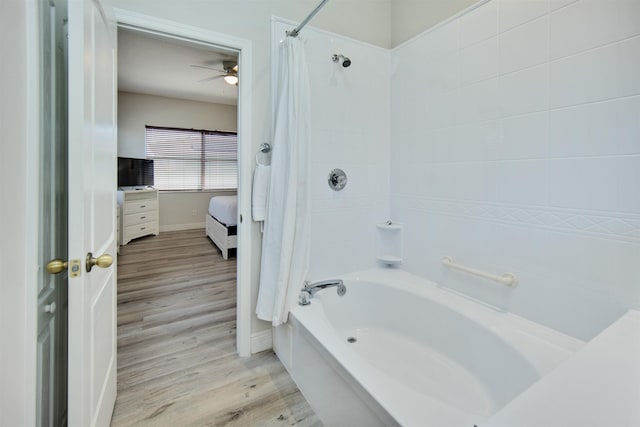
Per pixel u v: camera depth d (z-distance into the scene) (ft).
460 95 5.90
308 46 6.48
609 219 4.00
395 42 7.67
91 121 3.28
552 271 4.61
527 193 4.88
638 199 3.76
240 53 6.02
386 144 7.70
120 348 6.71
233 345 6.88
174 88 17.19
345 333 6.71
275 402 5.13
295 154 5.76
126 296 9.55
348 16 7.16
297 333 5.42
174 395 5.26
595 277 4.16
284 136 5.88
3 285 2.31
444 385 5.06
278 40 6.23
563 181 4.43
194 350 6.66
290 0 6.42
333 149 6.94
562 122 4.41
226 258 13.66
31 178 2.56
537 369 3.92
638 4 3.69
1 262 2.29
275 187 5.91
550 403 2.40
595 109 4.08
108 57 4.24
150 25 5.16
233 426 4.62
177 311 8.58
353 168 7.25
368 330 6.82
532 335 4.56
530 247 4.88
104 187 3.99
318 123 6.70
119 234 15.60
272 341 6.72
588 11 4.10
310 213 6.27
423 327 6.03
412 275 7.11
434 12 6.56
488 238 5.49
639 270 3.78
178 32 5.37
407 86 7.17
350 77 7.07
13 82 2.35
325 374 4.48
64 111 3.79
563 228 4.47
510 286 5.17
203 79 15.33
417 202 7.00
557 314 4.58
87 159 3.12
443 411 3.05
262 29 6.13
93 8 3.38
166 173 19.88
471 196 5.76
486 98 5.43
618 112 3.87
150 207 18.11
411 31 7.17
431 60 6.53
